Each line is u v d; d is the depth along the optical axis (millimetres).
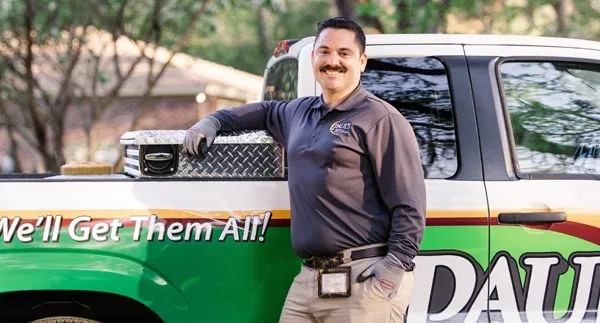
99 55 9453
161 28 9664
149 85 9797
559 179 3807
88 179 3525
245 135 3564
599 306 3773
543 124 3922
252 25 24859
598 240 3773
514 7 11336
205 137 3502
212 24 9969
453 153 3801
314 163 3248
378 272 3182
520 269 3713
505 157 3809
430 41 3910
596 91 3988
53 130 9352
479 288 3684
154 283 3502
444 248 3666
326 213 3232
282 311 3418
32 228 3453
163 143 3523
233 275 3553
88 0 9078
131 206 3504
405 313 3615
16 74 9234
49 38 9164
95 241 3477
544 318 3719
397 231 3180
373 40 3898
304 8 25375
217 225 3539
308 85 3789
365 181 3242
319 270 3258
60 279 3451
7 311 3646
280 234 3564
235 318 3568
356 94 3285
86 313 3691
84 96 9727
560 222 3740
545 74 3959
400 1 9820
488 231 3693
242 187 3561
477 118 3834
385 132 3205
